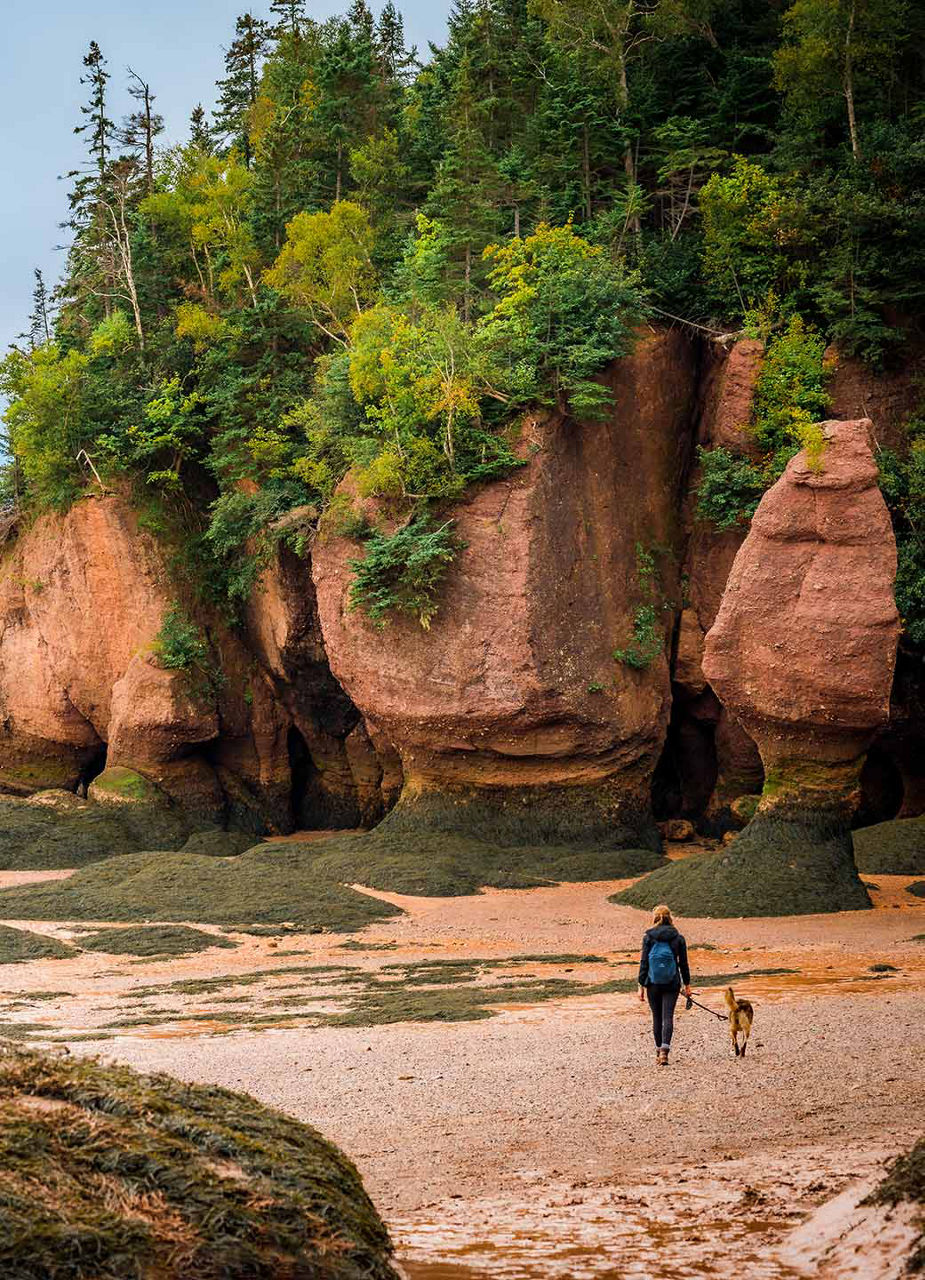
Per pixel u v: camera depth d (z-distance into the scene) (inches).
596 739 1690.5
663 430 1872.5
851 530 1269.7
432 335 1716.3
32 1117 248.5
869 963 907.4
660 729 1759.4
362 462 1745.8
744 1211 318.0
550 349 1738.4
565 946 1111.6
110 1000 874.8
